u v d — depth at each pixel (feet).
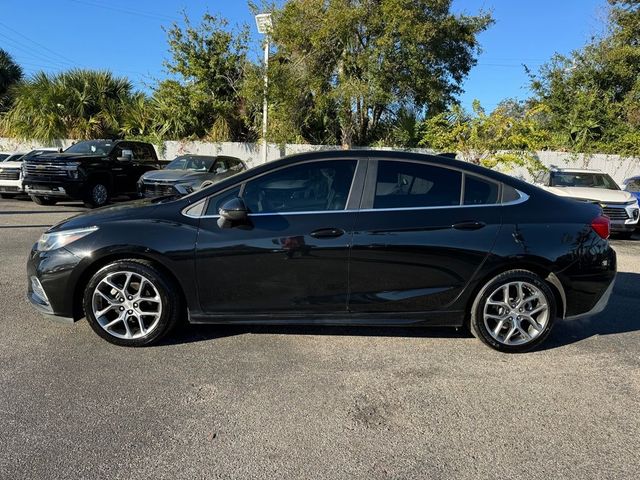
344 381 11.62
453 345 13.89
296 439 9.31
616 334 15.05
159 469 8.36
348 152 13.41
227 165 45.88
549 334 13.83
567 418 10.25
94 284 12.73
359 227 12.70
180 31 65.82
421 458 8.84
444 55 54.03
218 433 9.44
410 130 57.41
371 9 50.26
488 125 44.01
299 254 12.60
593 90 66.28
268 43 55.06
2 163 48.11
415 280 12.92
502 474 8.45
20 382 11.14
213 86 67.05
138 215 13.01
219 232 12.64
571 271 13.23
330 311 12.96
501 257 12.97
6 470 8.22
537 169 45.37
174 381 11.38
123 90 69.51
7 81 87.86
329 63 54.65
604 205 35.45
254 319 12.97
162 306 12.86
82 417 9.84
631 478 8.39
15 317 15.06
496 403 10.78
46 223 33.68
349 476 8.30
